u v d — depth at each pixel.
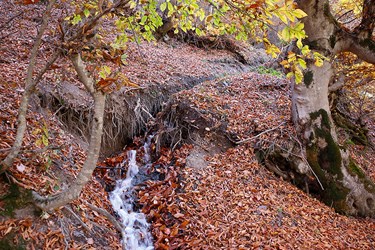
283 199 5.75
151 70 9.36
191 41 15.11
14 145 3.30
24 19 8.60
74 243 3.70
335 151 6.13
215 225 4.88
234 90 8.52
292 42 6.11
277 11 2.31
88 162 3.07
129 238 4.69
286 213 5.38
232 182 5.84
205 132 6.92
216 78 10.05
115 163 6.70
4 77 5.77
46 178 4.09
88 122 6.62
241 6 3.25
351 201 6.08
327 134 6.19
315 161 6.19
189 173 5.94
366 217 6.14
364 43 5.96
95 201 4.77
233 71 13.33
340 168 6.10
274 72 11.28
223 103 7.68
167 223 5.04
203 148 6.65
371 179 6.81
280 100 8.09
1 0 9.26
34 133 3.72
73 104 6.41
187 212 5.11
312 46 5.92
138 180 6.34
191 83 9.80
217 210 5.20
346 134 7.68
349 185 6.07
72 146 5.42
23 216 3.46
